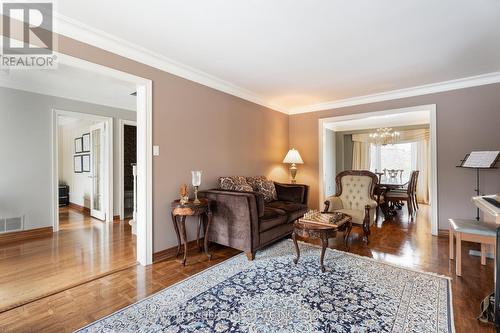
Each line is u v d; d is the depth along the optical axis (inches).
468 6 76.5
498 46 102.5
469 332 62.7
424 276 92.7
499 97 133.1
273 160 192.4
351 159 323.3
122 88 155.2
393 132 272.5
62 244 133.3
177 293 81.2
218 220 119.2
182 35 93.6
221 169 146.2
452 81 143.0
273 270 98.6
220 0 73.2
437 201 148.8
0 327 64.6
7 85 142.6
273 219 123.2
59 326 65.0
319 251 119.8
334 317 68.1
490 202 82.6
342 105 184.9
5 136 142.0
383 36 94.6
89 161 219.1
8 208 142.2
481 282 88.0
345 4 75.5
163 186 113.6
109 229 165.3
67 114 168.1
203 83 134.5
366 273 95.3
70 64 84.8
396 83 147.9
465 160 134.3
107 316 69.1
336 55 111.0
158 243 111.0
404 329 63.1
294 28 88.9
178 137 120.8
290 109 209.0
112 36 93.1
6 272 97.8
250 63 119.5
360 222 134.3
